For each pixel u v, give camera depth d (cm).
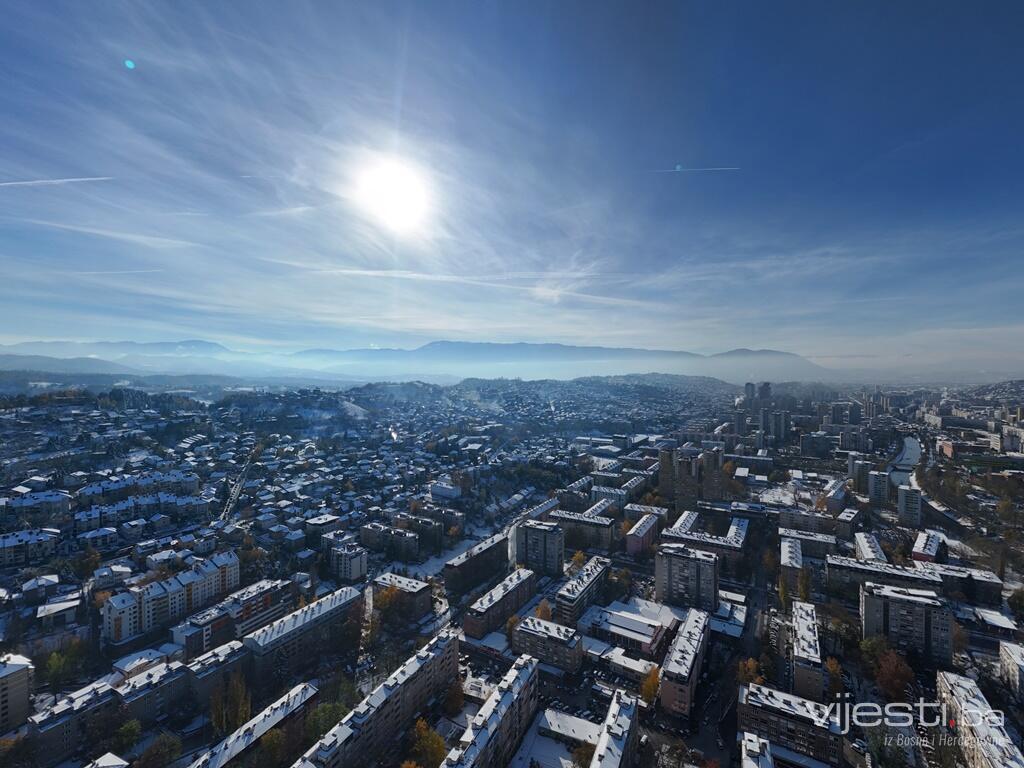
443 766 19762
